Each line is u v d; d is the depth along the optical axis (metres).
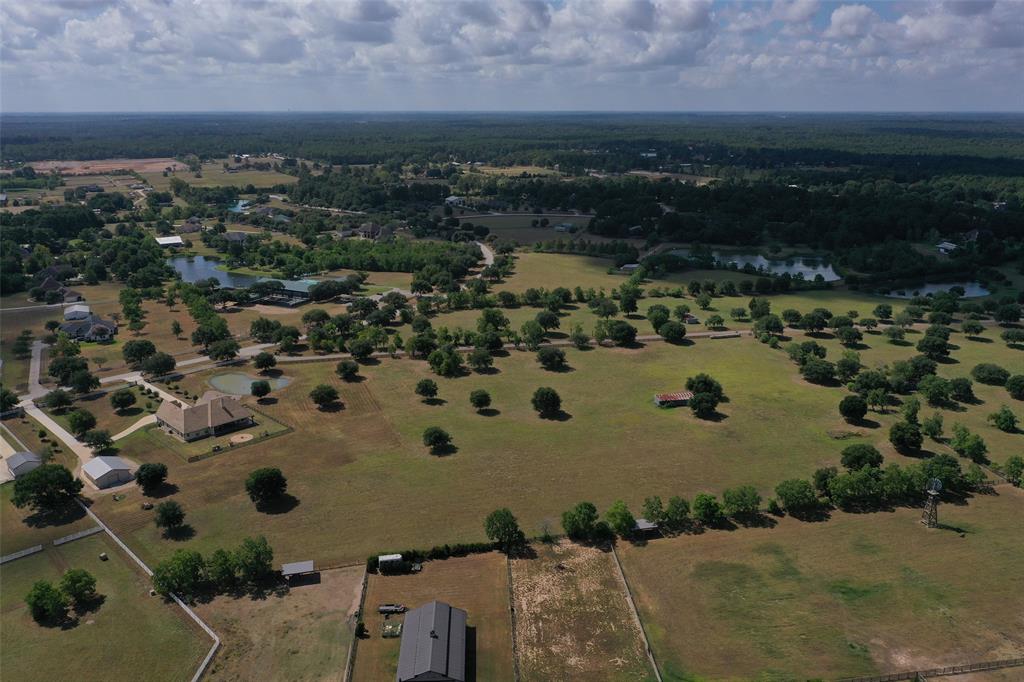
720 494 125.00
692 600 97.12
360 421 156.25
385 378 183.62
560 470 134.00
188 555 98.19
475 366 191.75
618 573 103.25
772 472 133.25
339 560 106.06
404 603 96.62
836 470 130.12
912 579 101.06
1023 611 94.25
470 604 96.75
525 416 159.50
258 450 142.25
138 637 90.06
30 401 166.38
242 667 84.69
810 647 88.00
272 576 102.19
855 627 91.44
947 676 83.12
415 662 82.00
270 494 120.31
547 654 87.50
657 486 128.12
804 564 104.81
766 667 84.88
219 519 117.12
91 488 126.81
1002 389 174.75
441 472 133.12
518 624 92.81
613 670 84.94
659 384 179.50
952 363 194.00
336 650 87.69
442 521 116.44
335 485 128.25
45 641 89.38
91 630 91.44
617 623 92.94
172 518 111.38
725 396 170.75
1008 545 109.25
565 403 167.00
